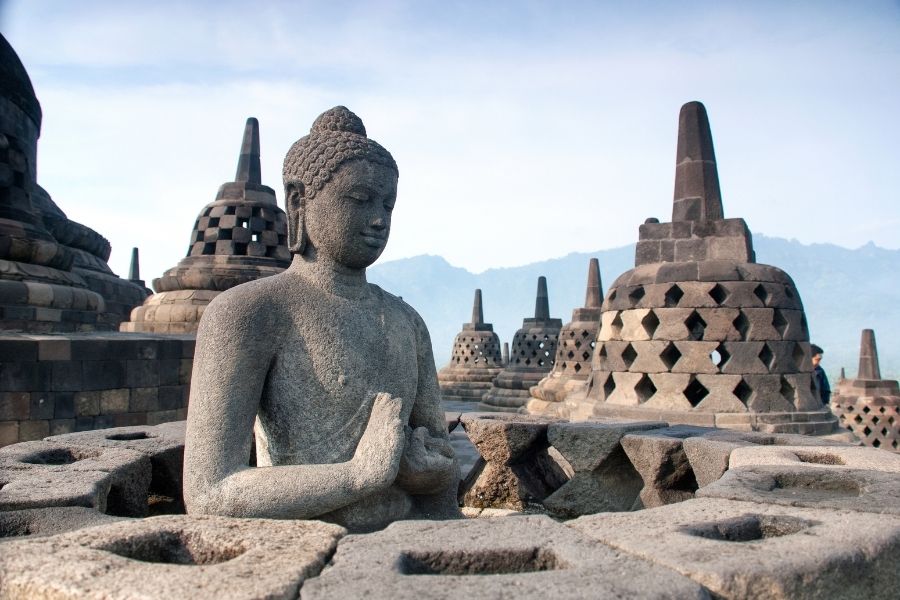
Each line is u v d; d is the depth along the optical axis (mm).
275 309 3639
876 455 4324
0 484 3723
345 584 2127
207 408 3355
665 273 8617
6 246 11164
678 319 8398
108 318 14781
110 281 19109
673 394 8297
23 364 8977
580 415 9242
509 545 2502
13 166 11891
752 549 2406
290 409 3584
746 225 8883
